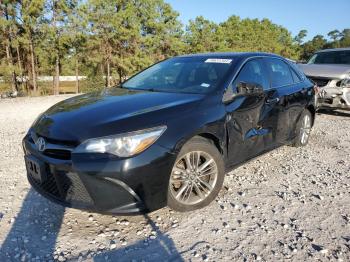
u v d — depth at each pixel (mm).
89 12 23938
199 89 3717
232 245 2832
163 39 28484
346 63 9242
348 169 4633
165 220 3219
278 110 4461
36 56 25938
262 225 3131
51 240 2914
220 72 3914
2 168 4602
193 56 4645
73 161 2754
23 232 3029
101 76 27797
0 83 25844
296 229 3068
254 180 4184
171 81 4133
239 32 44250
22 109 10445
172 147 2941
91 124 2912
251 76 4145
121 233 3016
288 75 5082
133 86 4352
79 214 3326
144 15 27406
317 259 2656
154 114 3023
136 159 2758
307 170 4574
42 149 3002
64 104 3666
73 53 25703
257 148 4156
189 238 2932
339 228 3088
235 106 3646
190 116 3182
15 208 3451
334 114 9195
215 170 3447
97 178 2717
